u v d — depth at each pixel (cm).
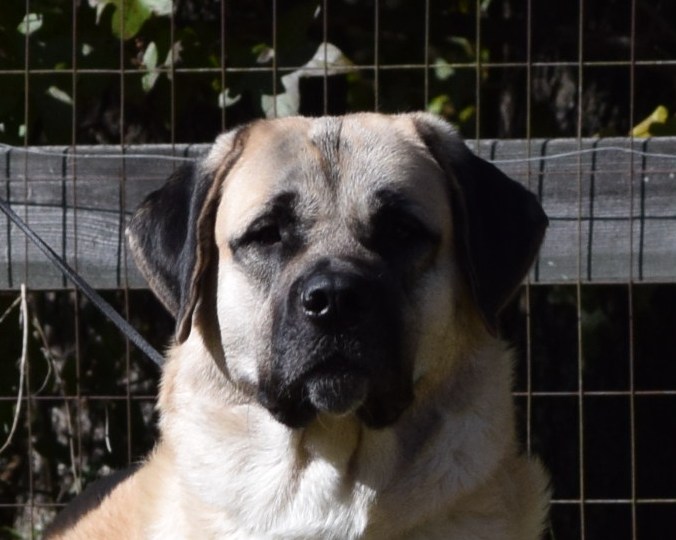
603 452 1096
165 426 684
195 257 663
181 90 1033
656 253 866
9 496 1130
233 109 1082
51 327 1098
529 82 902
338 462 641
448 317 649
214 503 657
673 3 1116
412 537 646
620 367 1095
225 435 657
